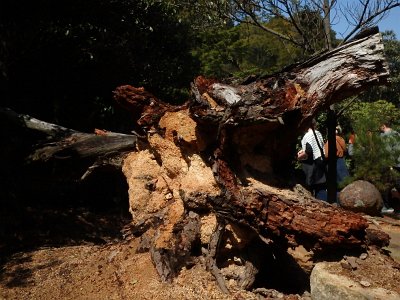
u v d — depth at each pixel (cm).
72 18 832
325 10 737
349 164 940
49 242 760
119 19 876
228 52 1677
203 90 462
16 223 782
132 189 548
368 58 440
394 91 1852
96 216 903
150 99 521
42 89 863
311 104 449
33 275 558
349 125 1196
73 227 830
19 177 795
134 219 545
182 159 498
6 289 530
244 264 455
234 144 460
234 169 465
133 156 612
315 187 772
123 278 476
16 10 802
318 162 759
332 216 418
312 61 465
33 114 870
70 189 905
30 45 791
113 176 955
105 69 876
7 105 834
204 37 1547
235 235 452
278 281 489
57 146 721
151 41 995
